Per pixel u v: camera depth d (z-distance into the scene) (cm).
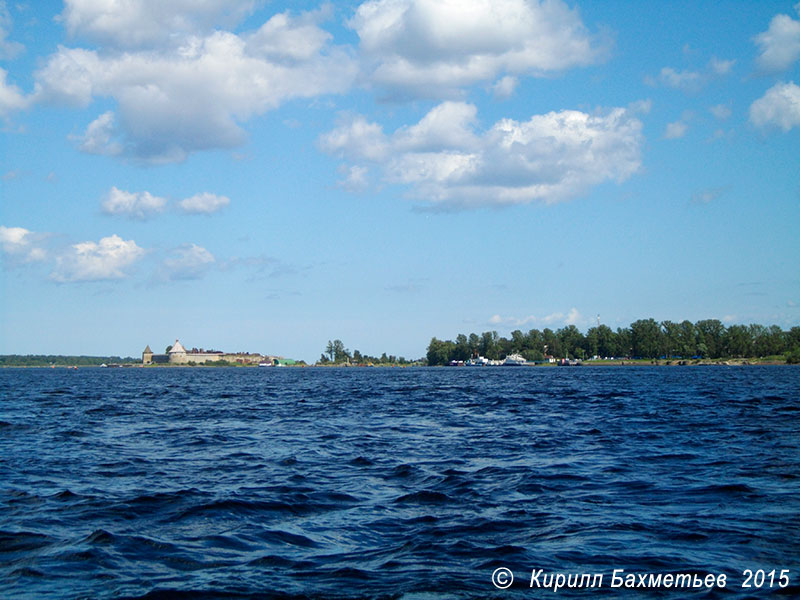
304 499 1864
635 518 1611
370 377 16275
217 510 1731
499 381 11969
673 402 5638
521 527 1552
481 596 1135
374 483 2091
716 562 1288
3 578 1227
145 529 1555
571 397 6638
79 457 2667
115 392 8656
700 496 1830
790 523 1540
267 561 1323
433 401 6319
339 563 1308
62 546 1416
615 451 2700
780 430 3366
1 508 1753
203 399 6919
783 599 1110
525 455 2628
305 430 3691
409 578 1220
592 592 1152
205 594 1147
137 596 1137
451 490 1967
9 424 4050
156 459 2608
